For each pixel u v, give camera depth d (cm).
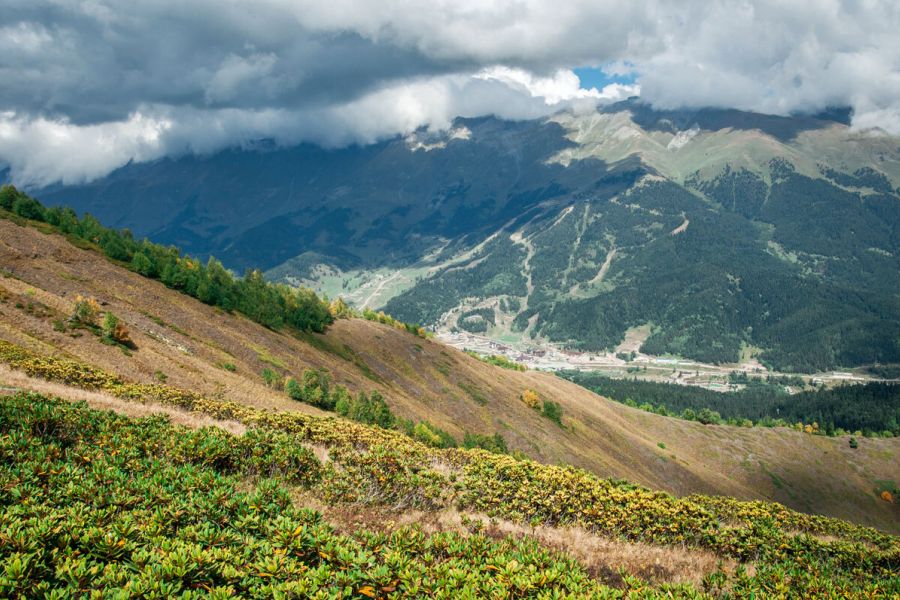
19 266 7038
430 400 10881
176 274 9312
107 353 5288
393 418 6744
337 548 1080
